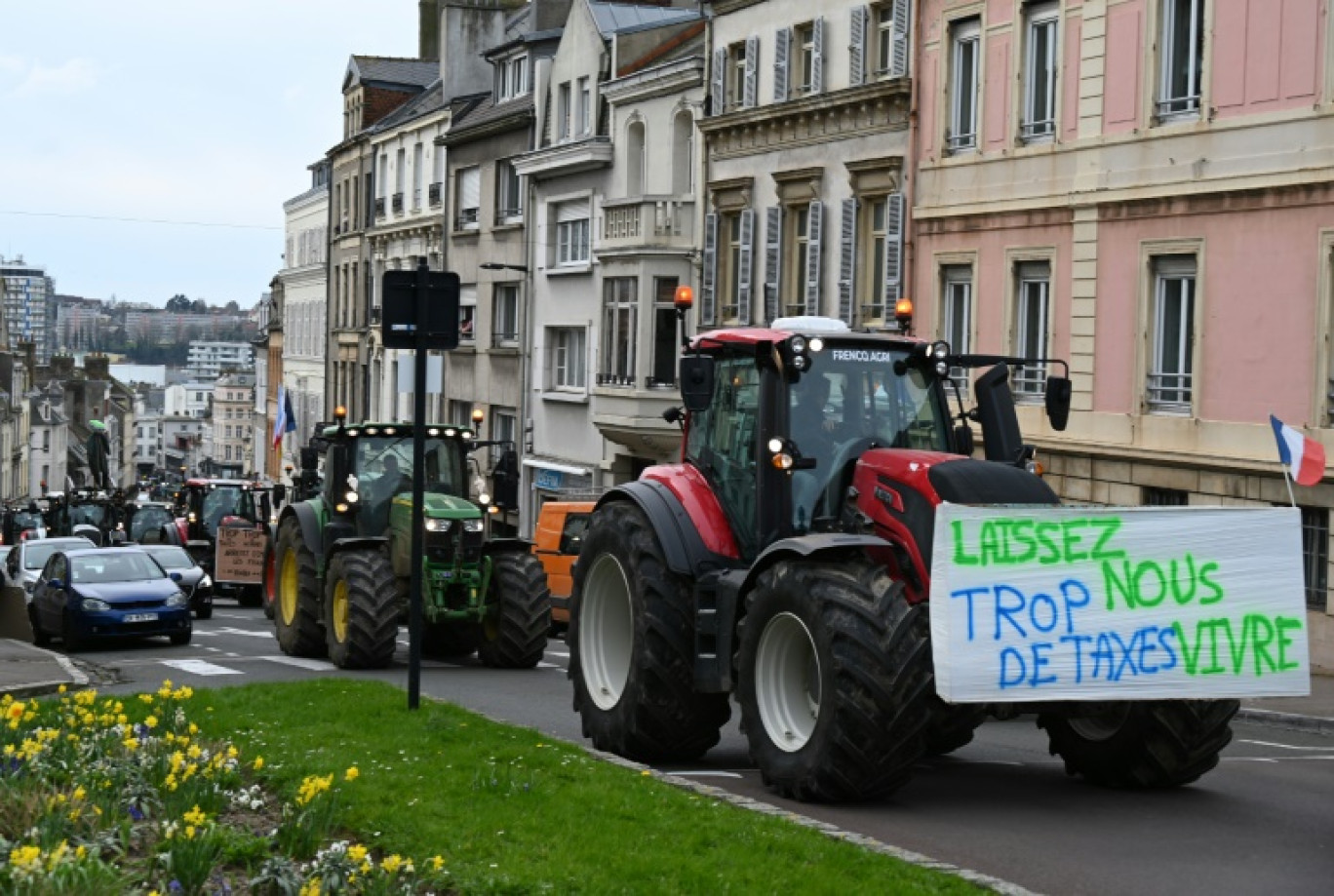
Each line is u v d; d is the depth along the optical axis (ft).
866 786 38.65
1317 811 40.40
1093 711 41.52
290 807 33.27
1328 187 82.48
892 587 38.78
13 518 196.03
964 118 110.42
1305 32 83.82
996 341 106.11
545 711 58.80
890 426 44.01
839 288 122.11
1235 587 38.88
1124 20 95.45
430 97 234.99
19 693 63.87
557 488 171.53
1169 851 35.17
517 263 186.39
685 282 149.07
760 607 40.83
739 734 53.52
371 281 246.47
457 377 205.67
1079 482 99.25
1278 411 85.20
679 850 31.89
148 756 38.14
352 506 81.10
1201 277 90.12
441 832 33.01
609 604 48.57
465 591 78.43
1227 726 41.37
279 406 292.40
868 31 119.65
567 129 175.52
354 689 54.95
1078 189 98.53
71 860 27.68
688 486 46.50
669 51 161.68
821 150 124.77
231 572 146.10
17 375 462.60
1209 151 89.30
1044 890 31.50
